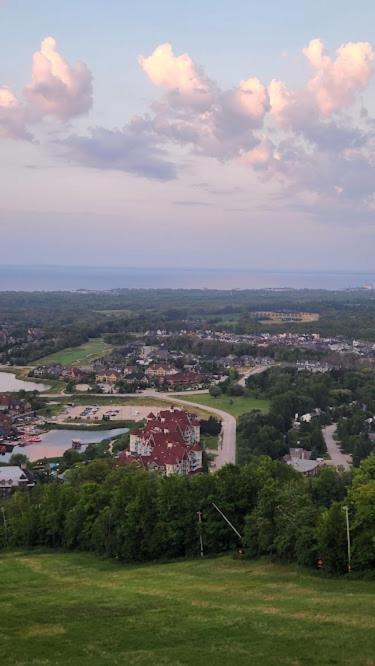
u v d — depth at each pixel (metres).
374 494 88.56
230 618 68.12
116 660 54.25
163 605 76.50
